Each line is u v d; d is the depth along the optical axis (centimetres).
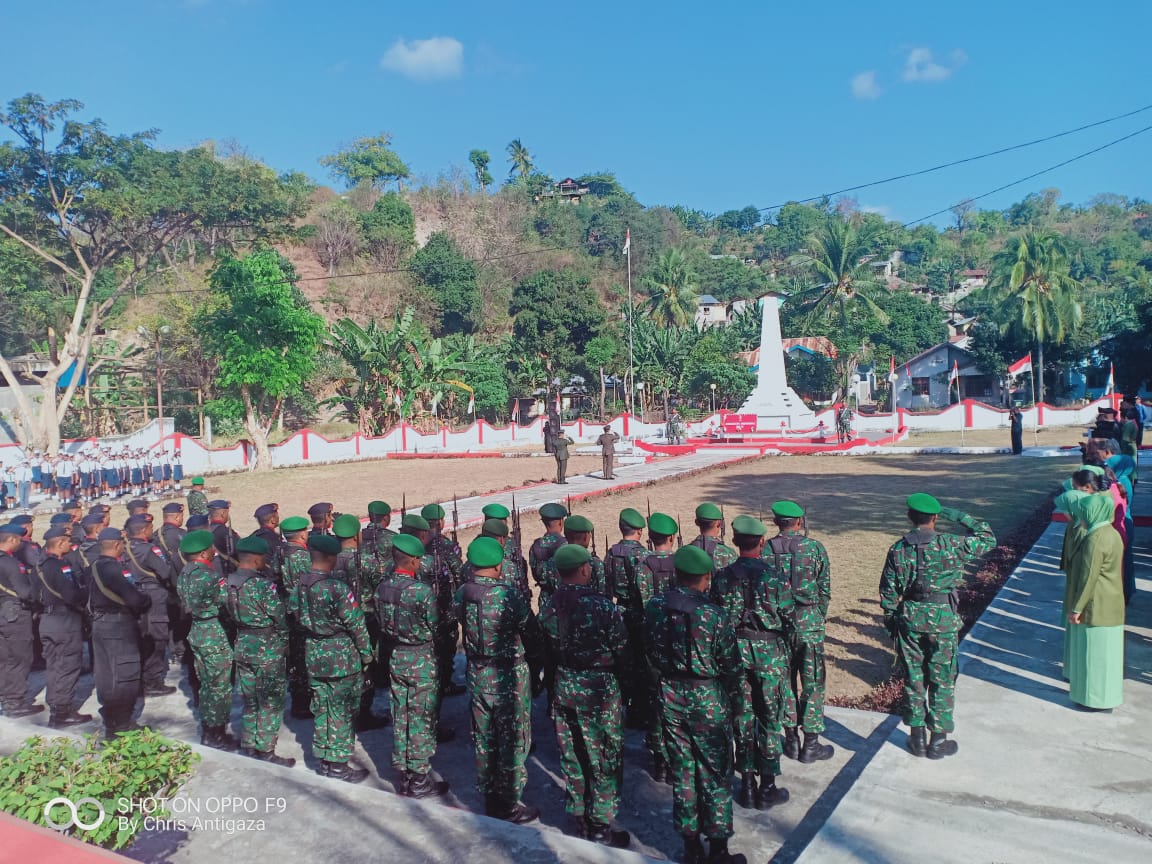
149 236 3375
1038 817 488
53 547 745
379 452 3744
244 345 3072
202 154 3456
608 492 2066
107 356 4159
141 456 2555
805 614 579
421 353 4203
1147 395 4894
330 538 598
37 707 769
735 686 489
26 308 4066
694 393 5491
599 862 414
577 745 497
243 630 622
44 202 3123
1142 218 14838
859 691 712
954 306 8394
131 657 675
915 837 469
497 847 433
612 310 7669
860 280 5831
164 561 805
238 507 2166
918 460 2695
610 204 9612
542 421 4428
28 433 3028
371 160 9431
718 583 548
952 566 568
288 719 734
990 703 663
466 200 8269
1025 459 2586
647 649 480
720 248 12062
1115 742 586
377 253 6812
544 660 601
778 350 3597
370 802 492
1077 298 5150
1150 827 473
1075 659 651
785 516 605
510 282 7262
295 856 432
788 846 477
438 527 791
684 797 457
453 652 734
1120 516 877
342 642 573
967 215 15375
